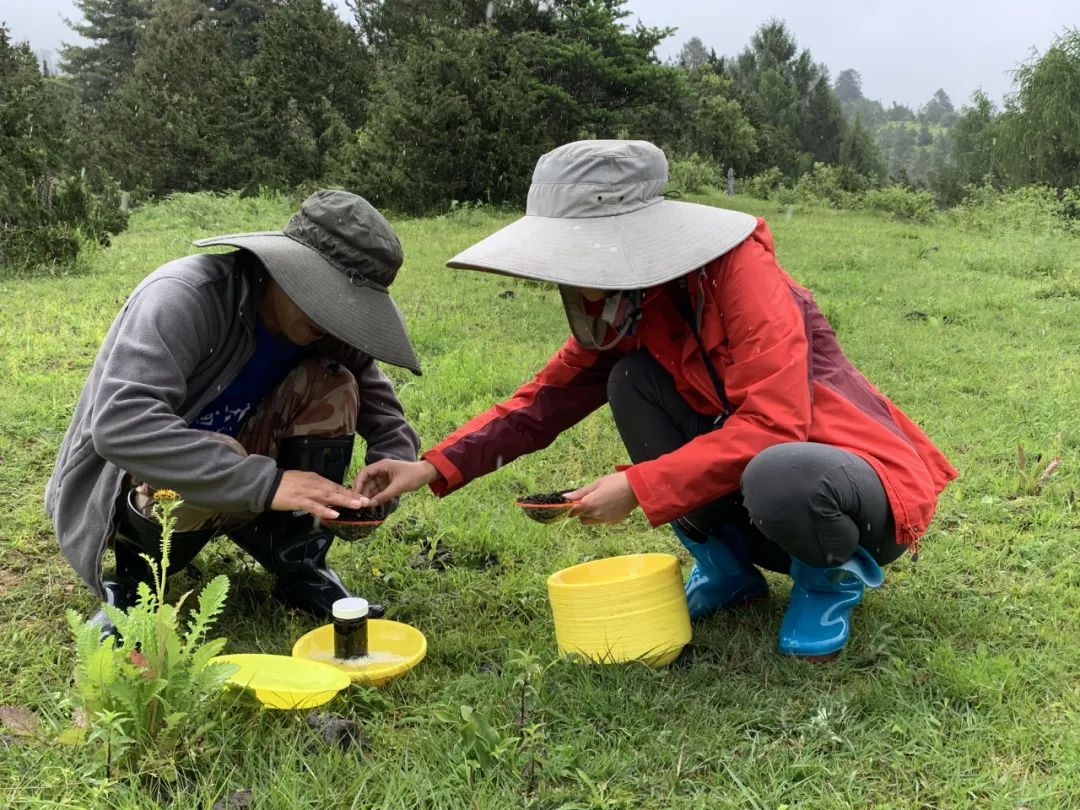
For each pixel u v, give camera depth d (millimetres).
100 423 2188
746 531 2688
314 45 25281
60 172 10188
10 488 3689
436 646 2541
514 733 2084
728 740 2070
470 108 17750
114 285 8141
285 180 20609
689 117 34844
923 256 11914
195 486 2219
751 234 2350
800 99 59344
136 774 1857
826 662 2381
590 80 23250
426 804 1870
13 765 1958
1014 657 2416
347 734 2057
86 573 2420
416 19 28047
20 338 5996
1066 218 16969
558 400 2760
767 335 2244
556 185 2314
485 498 3721
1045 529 3318
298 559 2752
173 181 22234
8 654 2439
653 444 2596
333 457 2639
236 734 2037
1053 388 5207
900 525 2219
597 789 1880
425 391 5000
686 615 2455
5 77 18406
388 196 17328
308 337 2502
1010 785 1901
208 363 2420
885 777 1960
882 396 2480
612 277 2154
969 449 4254
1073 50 23562
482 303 7477
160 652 1940
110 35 53156
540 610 2801
